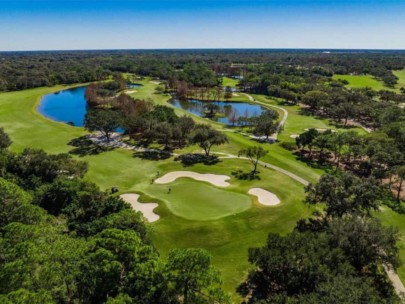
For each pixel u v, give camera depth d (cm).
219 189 5316
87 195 3966
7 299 1734
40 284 2031
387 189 5797
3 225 3091
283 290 2894
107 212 3825
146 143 8425
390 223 4719
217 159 7194
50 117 11388
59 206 4222
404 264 3662
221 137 7256
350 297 2236
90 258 2241
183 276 2183
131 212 3466
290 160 7212
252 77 18675
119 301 1927
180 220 4297
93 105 13400
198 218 4322
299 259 2848
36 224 3052
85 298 2183
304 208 4794
